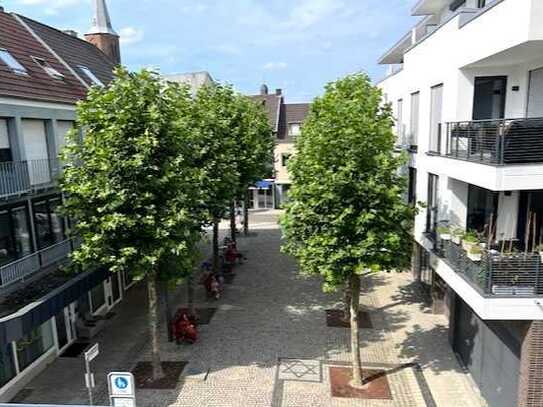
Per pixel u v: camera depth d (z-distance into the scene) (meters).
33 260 12.41
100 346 14.00
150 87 10.65
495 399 10.15
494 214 11.98
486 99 12.00
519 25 8.59
